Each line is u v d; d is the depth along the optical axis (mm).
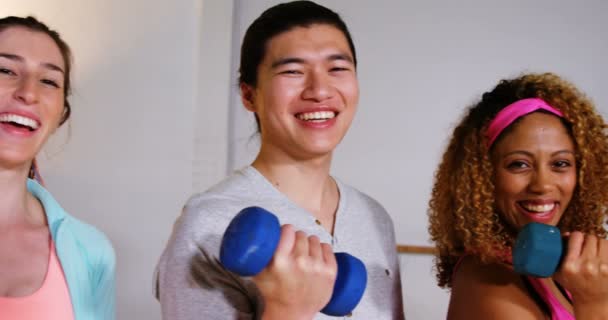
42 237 1224
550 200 1200
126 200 3051
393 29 3213
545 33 3238
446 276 1361
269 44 1138
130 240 3049
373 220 1261
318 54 1122
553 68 3230
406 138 3180
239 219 857
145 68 3078
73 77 3016
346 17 3209
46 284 1147
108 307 1291
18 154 1178
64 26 3023
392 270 1246
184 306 994
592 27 3242
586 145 1224
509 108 1229
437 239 1398
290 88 1113
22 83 1195
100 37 3047
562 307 1083
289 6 1170
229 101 3160
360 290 929
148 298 3049
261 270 846
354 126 3182
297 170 1167
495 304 1103
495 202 1244
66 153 3012
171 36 3102
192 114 3102
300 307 863
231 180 1151
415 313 3078
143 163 3066
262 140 1192
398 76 3199
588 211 1261
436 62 3209
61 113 1307
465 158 1274
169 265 1023
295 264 843
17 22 1261
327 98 1114
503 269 1140
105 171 3039
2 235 1175
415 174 3168
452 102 3197
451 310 1196
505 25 3234
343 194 1246
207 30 3133
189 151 3096
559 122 1222
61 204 3000
